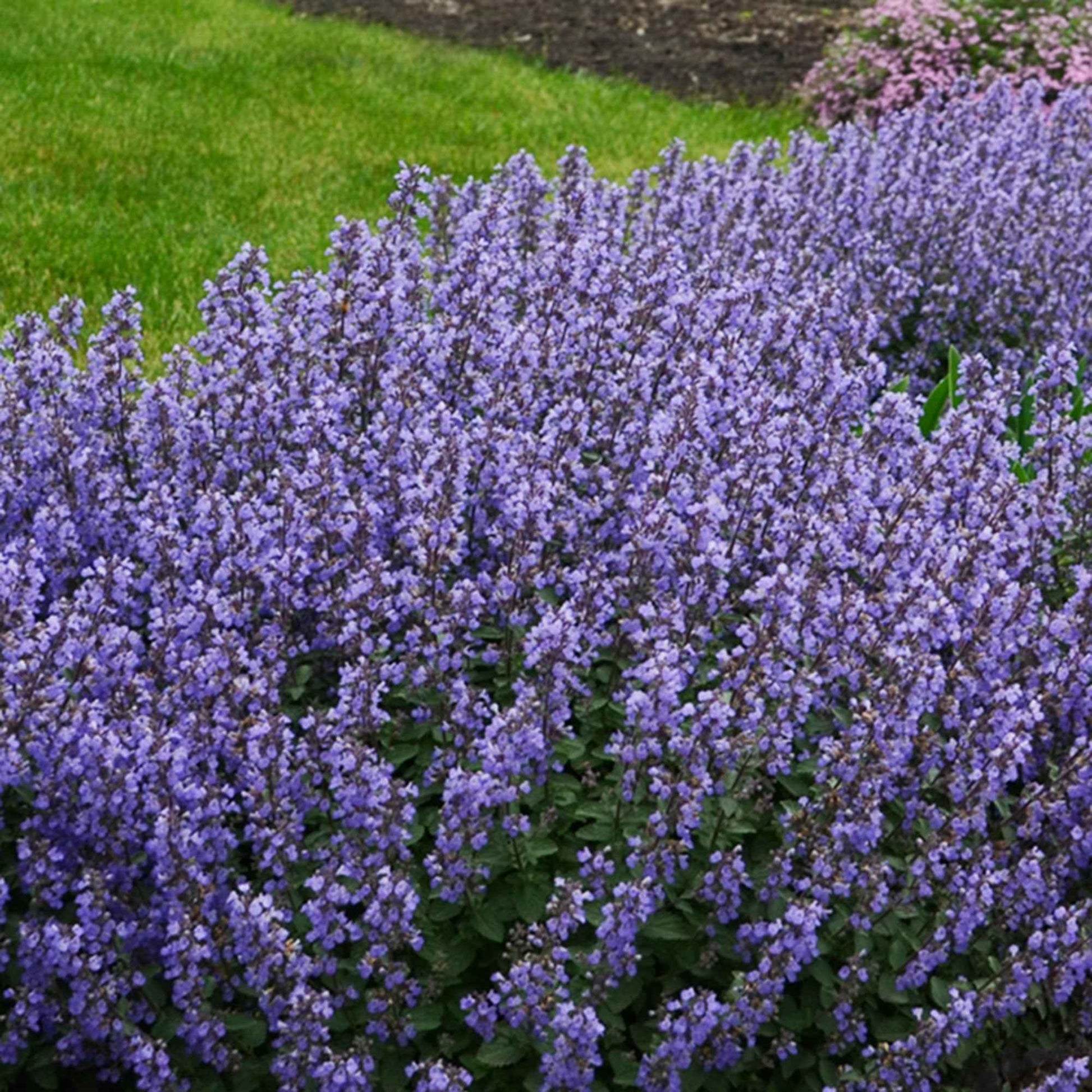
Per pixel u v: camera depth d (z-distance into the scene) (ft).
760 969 6.88
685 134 17.22
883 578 7.75
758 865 7.26
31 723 6.92
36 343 8.27
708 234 10.44
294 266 12.24
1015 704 7.53
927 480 8.11
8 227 12.50
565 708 7.21
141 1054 6.74
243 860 7.32
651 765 7.26
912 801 7.30
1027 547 8.00
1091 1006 7.37
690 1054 6.83
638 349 8.54
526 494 7.56
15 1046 6.84
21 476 7.93
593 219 9.98
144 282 11.80
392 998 6.93
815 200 11.06
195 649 7.34
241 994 7.04
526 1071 7.01
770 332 8.77
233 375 8.29
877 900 7.00
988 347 10.56
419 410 8.18
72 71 17.57
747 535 7.97
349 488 8.02
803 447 8.18
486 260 8.61
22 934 6.77
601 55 20.67
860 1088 7.00
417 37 21.21
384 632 7.62
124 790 6.90
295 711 7.50
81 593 7.28
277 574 7.47
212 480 8.09
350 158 15.40
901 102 17.49
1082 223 10.75
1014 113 12.22
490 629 7.64
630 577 7.57
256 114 16.72
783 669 7.29
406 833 6.95
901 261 10.85
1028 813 7.39
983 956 7.32
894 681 7.28
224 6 21.84
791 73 19.92
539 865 7.26
